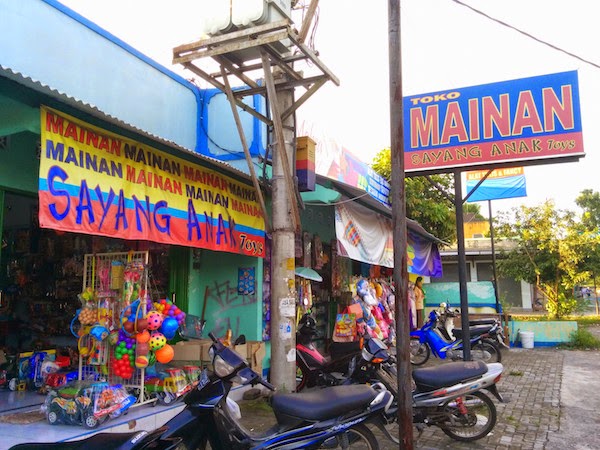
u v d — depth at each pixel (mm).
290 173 5953
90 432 4352
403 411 3631
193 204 5445
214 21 5234
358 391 4086
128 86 6590
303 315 8047
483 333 10086
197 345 6102
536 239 16672
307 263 9516
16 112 4008
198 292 7801
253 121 7535
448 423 4980
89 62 6047
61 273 7207
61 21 5723
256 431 5293
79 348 5453
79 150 4148
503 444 5043
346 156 9375
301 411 3877
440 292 15742
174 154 5219
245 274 7625
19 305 7293
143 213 4723
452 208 16188
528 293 27719
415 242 13016
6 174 5531
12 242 7301
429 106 7570
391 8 3936
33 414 4836
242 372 3695
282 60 5594
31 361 5805
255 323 7465
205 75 5609
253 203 6746
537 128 6926
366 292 9797
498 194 14312
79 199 4078
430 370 5000
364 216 9359
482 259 27094
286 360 5738
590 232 16453
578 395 7234
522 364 10023
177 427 3518
